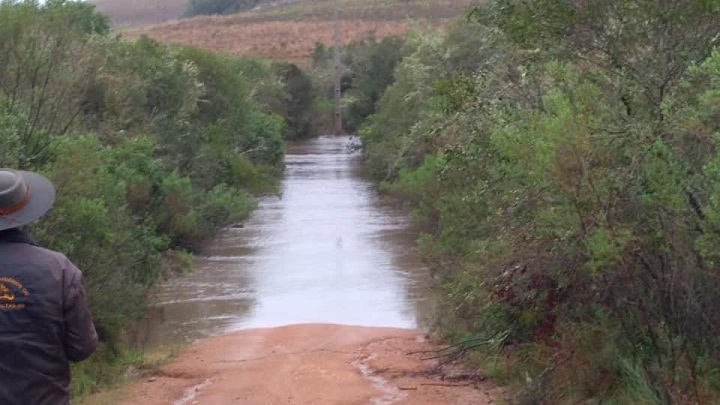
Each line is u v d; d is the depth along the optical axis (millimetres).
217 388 11180
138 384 11812
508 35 9711
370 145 39531
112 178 16125
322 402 10195
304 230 27875
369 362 12422
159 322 16625
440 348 12961
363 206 33219
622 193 7422
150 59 25906
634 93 8570
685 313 7602
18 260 4375
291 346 13859
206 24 99500
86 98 18828
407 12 95500
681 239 7301
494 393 10391
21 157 11992
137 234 16016
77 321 4461
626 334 8438
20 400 4316
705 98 6781
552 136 7355
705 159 7270
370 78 59062
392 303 17797
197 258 23438
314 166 48469
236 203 26672
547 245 8461
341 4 103625
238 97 34969
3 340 4293
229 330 15828
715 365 7848
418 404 10078
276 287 19734
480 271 10164
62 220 12398
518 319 9758
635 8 8594
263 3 114750
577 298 8781
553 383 9289
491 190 10703
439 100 13344
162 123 25016
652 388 7988
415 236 26234
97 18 28094
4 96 13516
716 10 8305
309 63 79812
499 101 11289
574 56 9148
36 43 15172
